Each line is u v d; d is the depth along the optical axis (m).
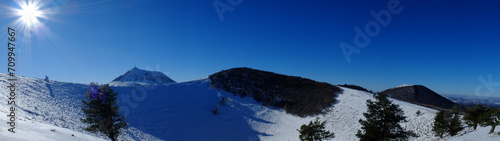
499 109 17.17
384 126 23.09
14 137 8.88
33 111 29.95
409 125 36.16
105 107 24.56
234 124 48.78
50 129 13.68
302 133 28.12
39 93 43.19
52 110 34.69
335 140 38.12
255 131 46.38
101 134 28.52
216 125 47.50
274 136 43.94
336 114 50.62
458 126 27.55
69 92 50.09
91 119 24.61
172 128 43.28
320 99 63.09
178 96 61.62
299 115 55.50
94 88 24.98
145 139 34.81
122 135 31.20
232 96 67.62
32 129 11.86
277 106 62.59
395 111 23.03
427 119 36.12
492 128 16.39
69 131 16.81
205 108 56.03
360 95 61.88
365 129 23.77
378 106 23.22
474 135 17.53
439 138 27.67
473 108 26.44
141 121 43.38
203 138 41.31
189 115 50.50
